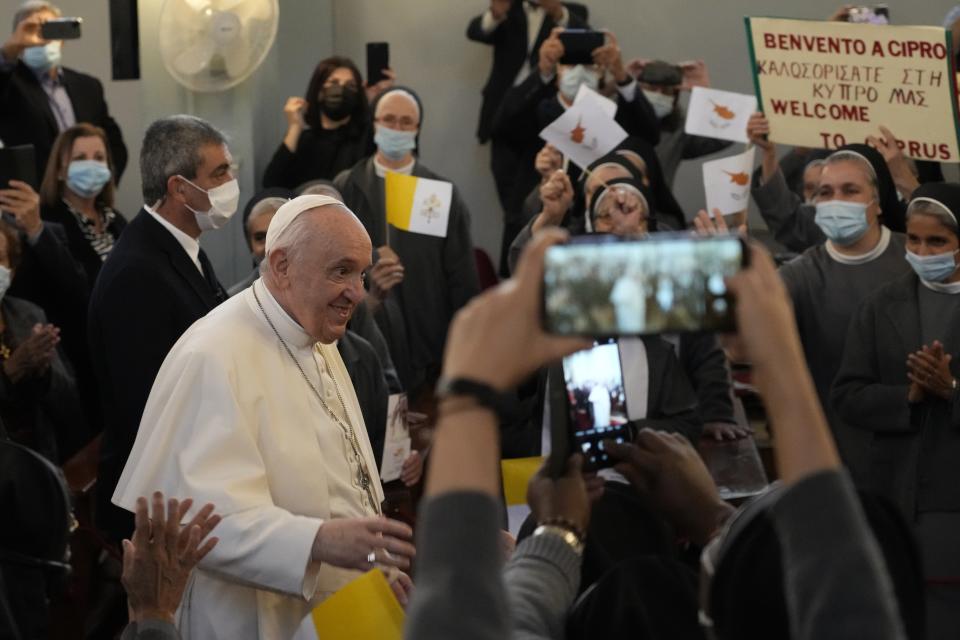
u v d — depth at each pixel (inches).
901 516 61.3
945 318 167.5
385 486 176.2
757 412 236.1
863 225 187.5
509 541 104.2
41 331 191.3
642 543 70.0
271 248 123.8
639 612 61.8
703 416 177.2
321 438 122.6
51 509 107.6
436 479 46.3
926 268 165.6
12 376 191.6
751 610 54.2
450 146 354.9
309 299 121.9
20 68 274.2
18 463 106.8
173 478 116.4
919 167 252.8
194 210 154.2
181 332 150.6
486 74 352.5
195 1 257.0
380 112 248.1
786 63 227.6
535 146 300.4
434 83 354.3
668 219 247.3
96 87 290.5
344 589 99.6
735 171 233.6
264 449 118.8
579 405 70.4
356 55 355.3
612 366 72.7
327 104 273.3
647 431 70.1
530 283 46.3
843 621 44.3
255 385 119.6
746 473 166.4
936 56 218.8
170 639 98.2
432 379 243.8
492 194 354.0
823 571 45.1
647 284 46.0
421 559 45.9
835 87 225.5
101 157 237.3
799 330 191.3
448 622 44.2
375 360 165.5
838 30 224.2
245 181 266.7
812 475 45.9
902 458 162.4
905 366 167.3
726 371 180.7
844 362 171.5
